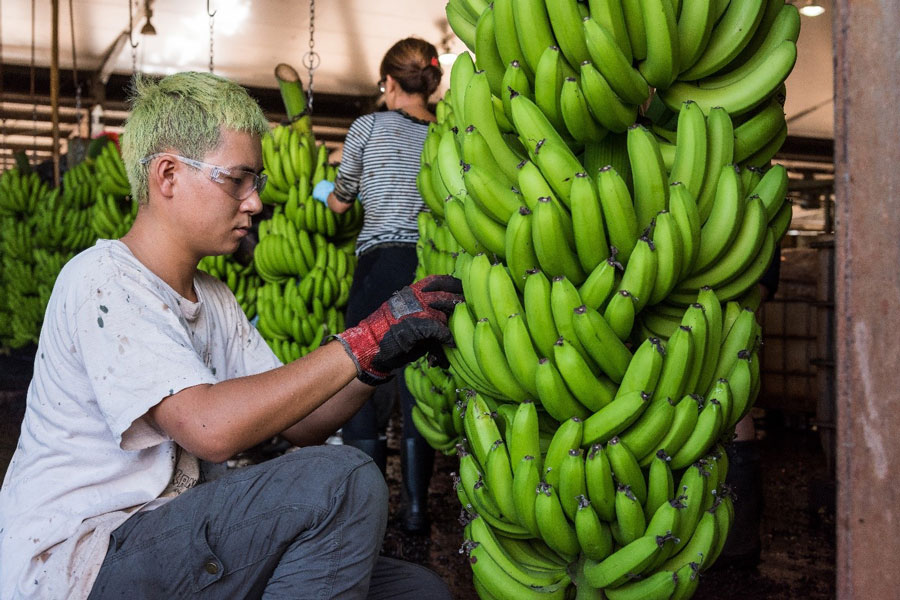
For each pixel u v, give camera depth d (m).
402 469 3.07
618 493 1.21
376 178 3.05
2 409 5.43
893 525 0.99
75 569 1.31
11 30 9.26
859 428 1.01
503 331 1.30
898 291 0.99
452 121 2.36
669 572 1.21
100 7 8.45
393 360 1.43
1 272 7.49
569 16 1.26
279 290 3.68
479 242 1.44
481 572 1.35
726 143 1.35
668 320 1.40
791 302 5.13
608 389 1.30
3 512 1.40
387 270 3.01
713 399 1.28
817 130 10.92
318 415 1.68
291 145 3.70
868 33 1.00
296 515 1.32
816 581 2.46
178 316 1.48
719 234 1.31
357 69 10.09
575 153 1.49
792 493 3.61
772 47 1.42
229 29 8.84
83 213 6.47
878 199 1.00
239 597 1.34
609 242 1.30
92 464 1.38
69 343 1.38
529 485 1.25
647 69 1.33
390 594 1.59
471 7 1.56
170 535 1.32
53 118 6.82
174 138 1.42
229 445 1.30
